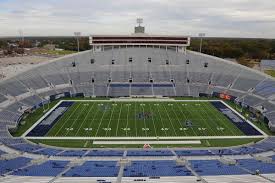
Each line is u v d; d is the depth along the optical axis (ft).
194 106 223.92
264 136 168.25
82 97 250.16
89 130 173.17
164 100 240.12
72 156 135.64
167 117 196.54
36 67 274.16
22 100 219.61
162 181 104.83
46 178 106.63
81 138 162.30
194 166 122.83
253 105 220.23
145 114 201.98
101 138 162.20
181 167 121.60
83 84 265.95
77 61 297.12
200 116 199.82
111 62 299.99
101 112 206.69
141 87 265.13
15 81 243.60
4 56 534.37
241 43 651.66
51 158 132.77
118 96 252.62
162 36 317.63
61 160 130.00
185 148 150.10
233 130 175.73
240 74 274.98
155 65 297.53
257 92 240.94
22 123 185.26
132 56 311.06
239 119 195.62
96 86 264.52
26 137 163.43
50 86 254.88
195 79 276.82
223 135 168.25
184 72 287.07
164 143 156.35
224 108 220.02
